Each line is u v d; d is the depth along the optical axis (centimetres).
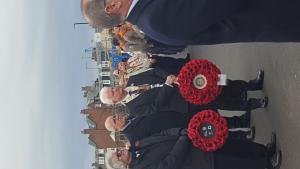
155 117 560
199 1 290
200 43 312
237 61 738
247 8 299
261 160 523
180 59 790
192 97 559
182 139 510
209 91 559
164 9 294
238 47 732
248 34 306
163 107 571
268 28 303
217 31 308
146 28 305
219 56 851
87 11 313
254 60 644
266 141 569
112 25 318
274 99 550
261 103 586
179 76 564
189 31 298
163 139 522
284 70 517
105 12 308
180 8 292
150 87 608
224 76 563
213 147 507
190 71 561
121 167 527
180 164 501
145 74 645
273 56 557
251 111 632
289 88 500
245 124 630
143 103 582
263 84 601
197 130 508
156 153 518
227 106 604
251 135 617
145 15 300
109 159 533
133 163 527
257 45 629
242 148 527
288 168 493
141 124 552
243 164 520
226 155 518
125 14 311
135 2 304
